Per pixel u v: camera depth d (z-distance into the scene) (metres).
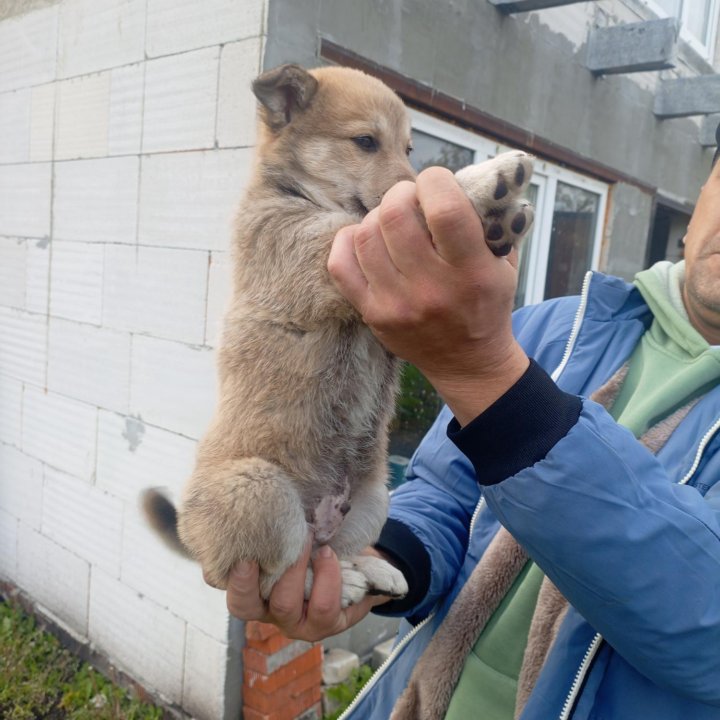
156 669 1.61
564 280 2.30
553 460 0.46
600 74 2.14
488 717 0.72
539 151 1.99
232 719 1.49
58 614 1.87
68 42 1.64
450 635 0.77
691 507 0.50
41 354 1.84
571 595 0.50
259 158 0.88
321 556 0.72
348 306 0.70
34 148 1.79
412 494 0.89
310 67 1.31
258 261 0.78
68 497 1.80
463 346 0.46
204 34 1.33
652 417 0.69
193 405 1.44
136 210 1.52
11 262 1.91
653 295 0.79
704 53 2.82
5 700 1.61
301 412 0.73
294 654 1.50
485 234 0.47
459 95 1.67
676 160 2.73
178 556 1.52
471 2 1.65
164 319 1.49
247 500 0.71
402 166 0.85
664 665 0.49
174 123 1.42
